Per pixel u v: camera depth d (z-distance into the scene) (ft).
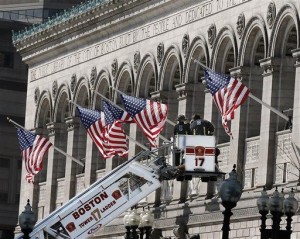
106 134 589.73
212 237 579.07
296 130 532.32
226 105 512.63
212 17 603.26
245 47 574.97
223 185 326.03
